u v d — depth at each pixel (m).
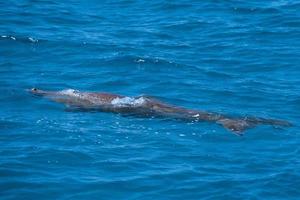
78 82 63.72
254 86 63.31
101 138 53.69
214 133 54.41
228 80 64.62
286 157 51.59
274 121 56.00
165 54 70.06
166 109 57.38
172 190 47.59
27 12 80.06
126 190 47.50
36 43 71.62
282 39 74.19
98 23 78.44
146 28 77.25
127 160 50.88
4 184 47.72
